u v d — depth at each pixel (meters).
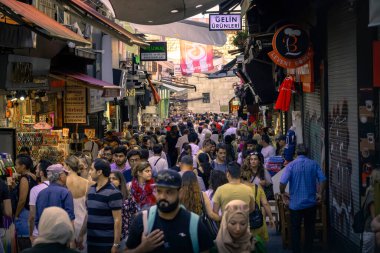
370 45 8.84
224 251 4.95
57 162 12.78
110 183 7.41
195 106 63.44
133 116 33.56
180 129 24.41
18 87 10.55
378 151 8.77
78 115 16.62
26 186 8.55
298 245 9.35
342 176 10.02
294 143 14.04
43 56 11.91
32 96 14.40
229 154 15.22
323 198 10.30
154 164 11.70
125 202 8.09
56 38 9.40
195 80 63.06
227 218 4.94
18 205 8.55
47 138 13.04
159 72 44.09
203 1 10.95
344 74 9.92
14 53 11.00
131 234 4.57
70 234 4.25
